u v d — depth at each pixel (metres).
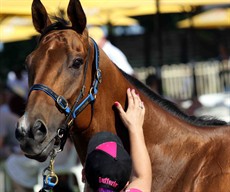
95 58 6.44
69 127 6.23
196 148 6.68
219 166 6.53
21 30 19.81
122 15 17.94
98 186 5.49
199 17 21.52
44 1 12.15
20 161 14.02
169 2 14.95
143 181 6.18
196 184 6.50
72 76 6.18
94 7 14.02
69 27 6.41
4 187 14.70
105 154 5.54
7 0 13.26
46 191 6.20
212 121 7.12
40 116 5.98
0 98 16.31
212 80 22.83
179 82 23.16
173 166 6.61
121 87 6.63
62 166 13.64
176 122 6.79
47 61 6.13
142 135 6.45
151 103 6.79
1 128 14.90
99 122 6.48
